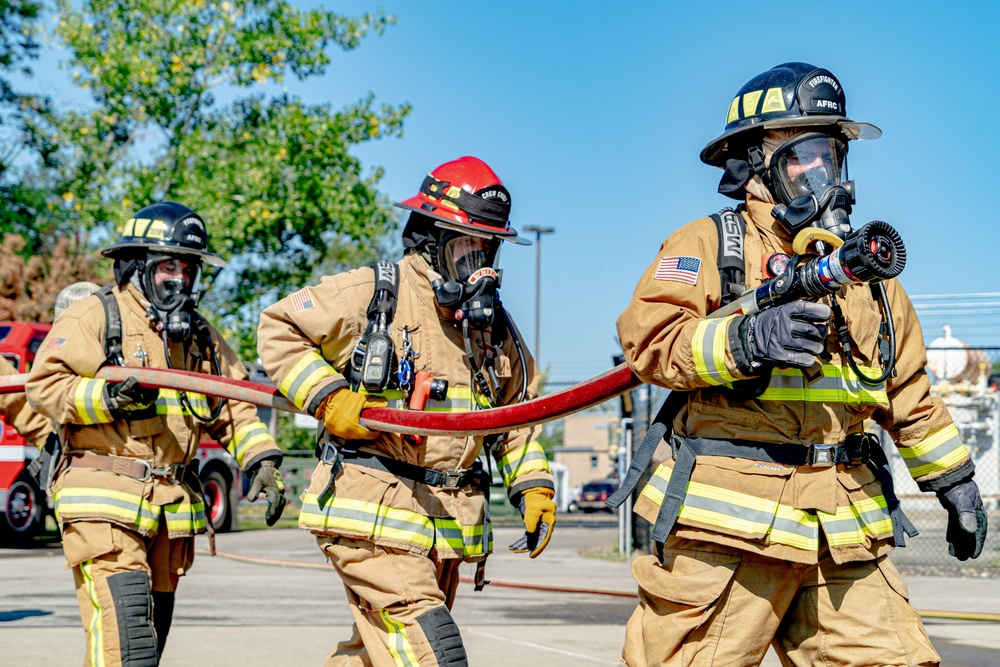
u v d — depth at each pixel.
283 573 10.61
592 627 6.89
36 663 5.39
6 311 20.36
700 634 2.85
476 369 3.48
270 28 22.19
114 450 4.18
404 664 3.21
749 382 2.79
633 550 12.52
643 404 11.50
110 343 4.28
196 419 4.38
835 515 2.80
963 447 3.10
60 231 22.28
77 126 22.17
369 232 22.77
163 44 21.78
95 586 4.04
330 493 3.34
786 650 2.99
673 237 2.93
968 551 3.11
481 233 3.42
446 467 3.42
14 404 4.67
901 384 3.07
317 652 5.82
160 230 4.38
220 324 23.00
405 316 3.44
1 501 13.34
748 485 2.79
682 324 2.78
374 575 3.27
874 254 2.45
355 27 22.59
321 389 3.33
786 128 2.96
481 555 3.54
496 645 6.12
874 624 2.85
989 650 6.11
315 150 21.67
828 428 2.82
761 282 2.84
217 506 17.06
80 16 21.81
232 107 22.61
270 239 21.83
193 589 9.05
